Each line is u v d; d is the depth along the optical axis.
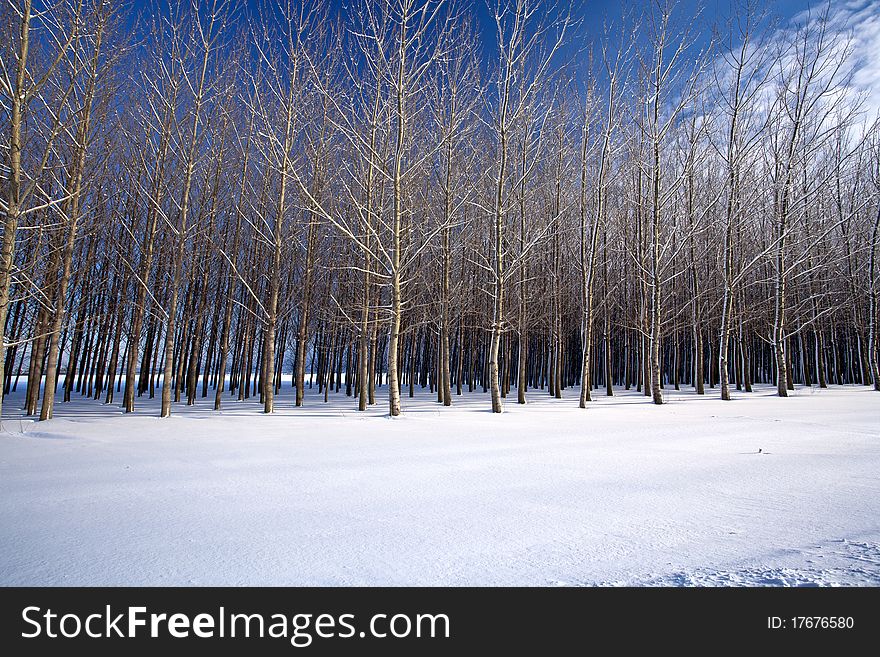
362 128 14.62
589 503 4.29
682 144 19.91
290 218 17.80
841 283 24.06
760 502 4.27
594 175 18.56
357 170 15.91
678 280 25.33
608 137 16.20
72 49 10.09
